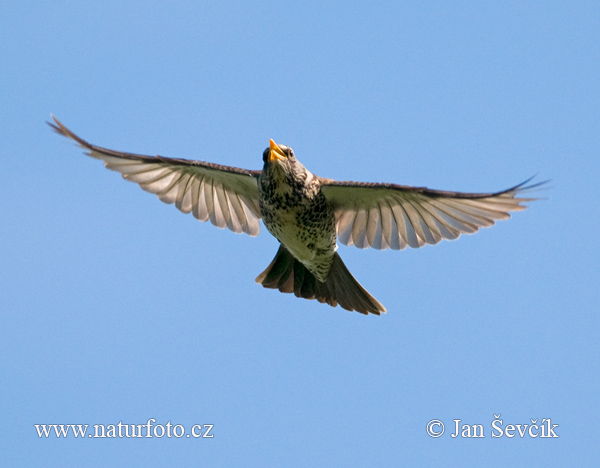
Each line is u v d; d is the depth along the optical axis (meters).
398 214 14.09
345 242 14.68
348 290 15.08
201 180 14.94
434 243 14.03
